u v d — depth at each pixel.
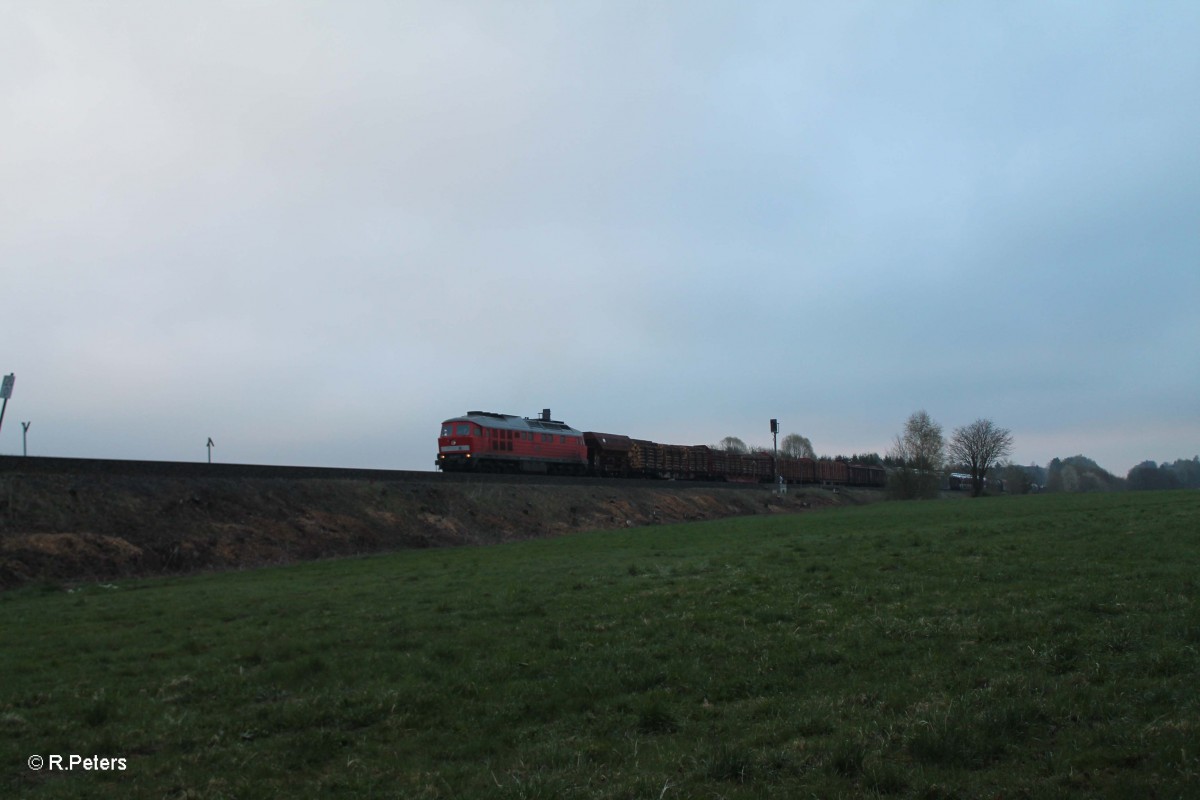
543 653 14.70
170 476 39.97
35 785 9.62
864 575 21.41
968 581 19.28
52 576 30.66
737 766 8.98
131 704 12.58
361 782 9.29
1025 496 80.75
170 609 22.48
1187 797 7.43
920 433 106.94
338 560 38.94
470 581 26.06
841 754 8.95
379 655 15.05
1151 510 39.62
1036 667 11.94
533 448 72.06
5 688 13.88
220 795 9.05
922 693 11.15
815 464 124.06
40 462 35.12
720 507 83.62
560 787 8.69
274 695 12.90
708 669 13.23
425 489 53.78
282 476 45.62
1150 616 14.12
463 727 11.15
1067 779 8.12
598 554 35.38
